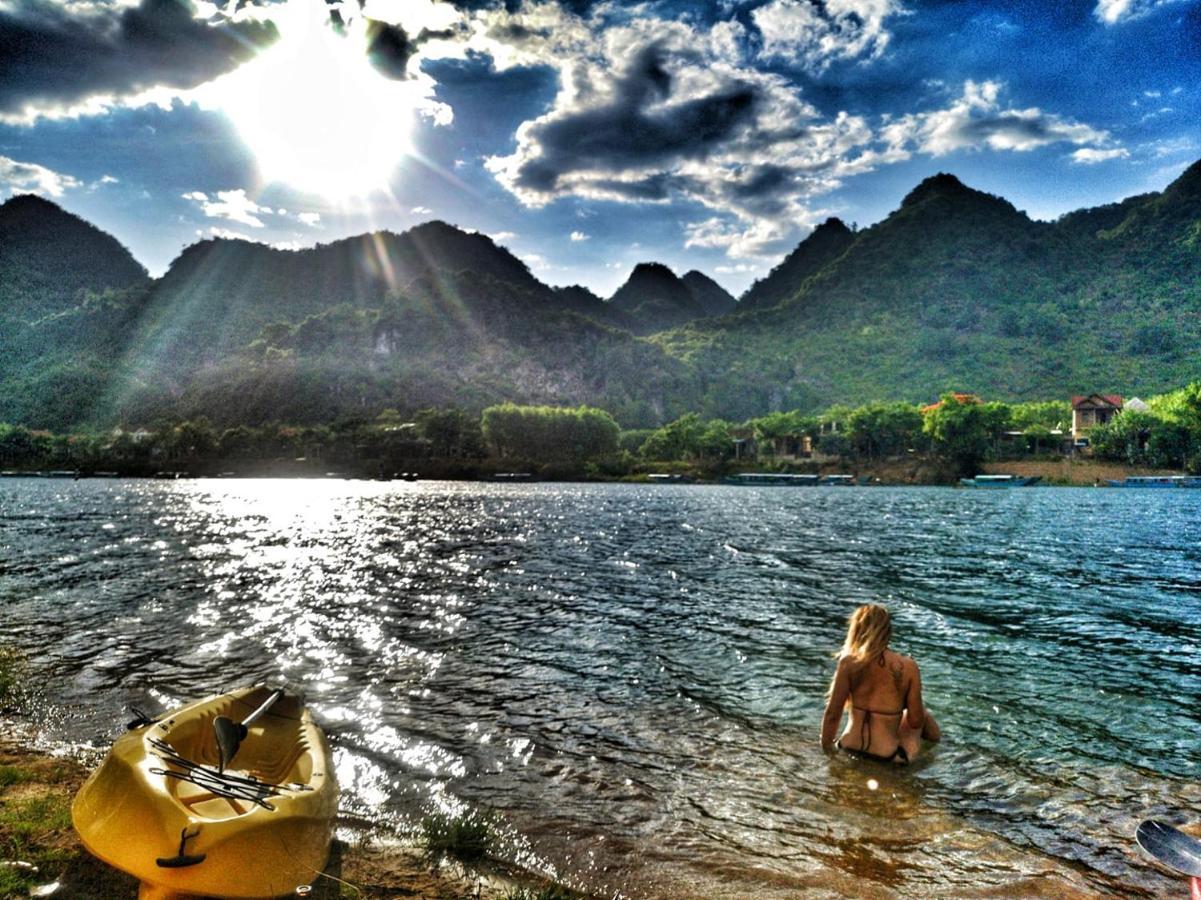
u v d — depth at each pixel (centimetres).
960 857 621
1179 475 13012
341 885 564
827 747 853
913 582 2159
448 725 925
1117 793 753
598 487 12631
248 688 799
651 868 600
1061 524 4541
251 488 10969
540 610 1691
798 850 630
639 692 1075
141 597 1795
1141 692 1095
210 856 499
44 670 1148
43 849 588
